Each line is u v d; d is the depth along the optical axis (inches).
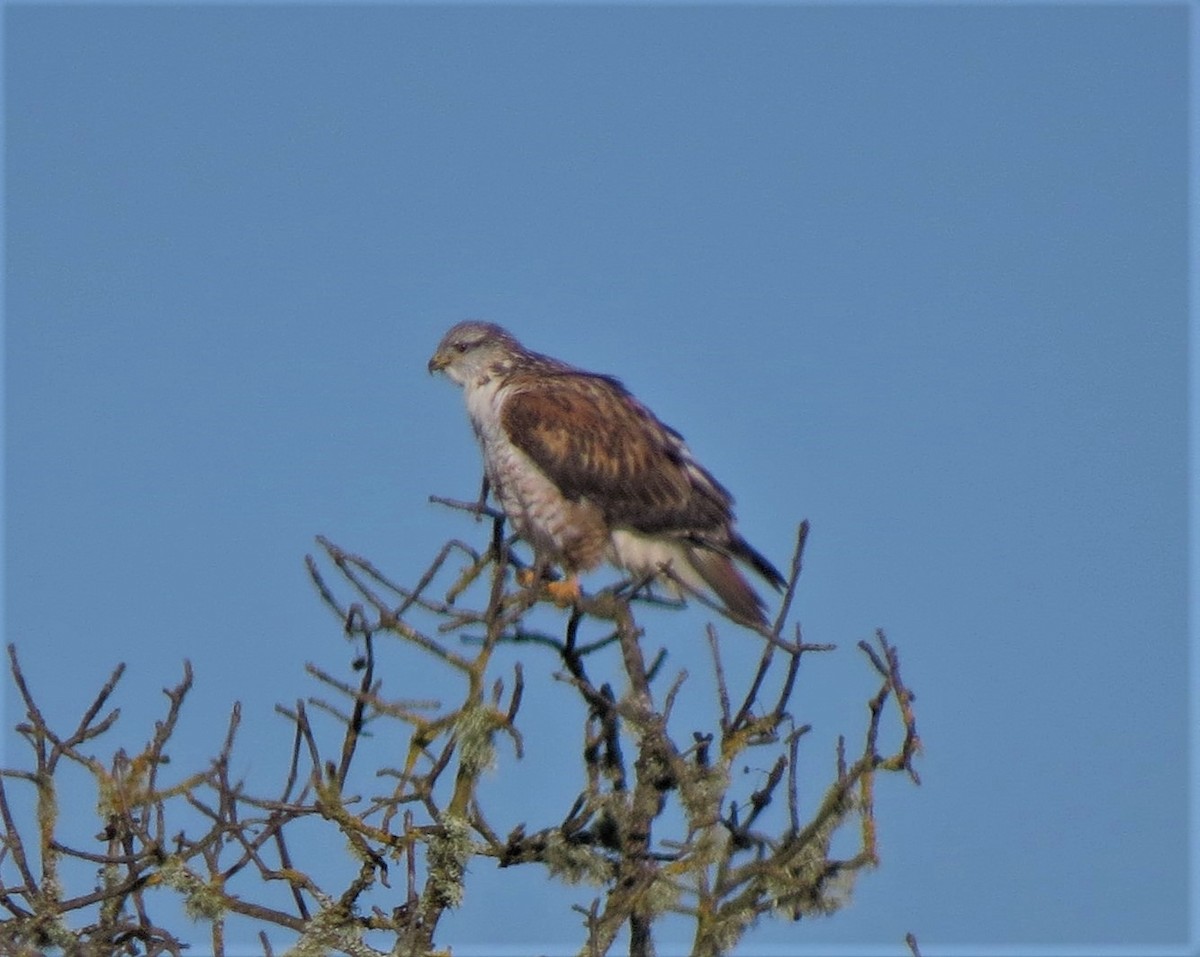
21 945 433.7
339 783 434.0
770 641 431.8
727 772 424.8
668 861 452.8
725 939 411.5
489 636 443.5
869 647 424.2
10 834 442.0
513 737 437.1
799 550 429.4
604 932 411.5
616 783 463.5
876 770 421.1
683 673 433.4
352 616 432.1
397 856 438.0
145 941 436.1
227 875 436.8
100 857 433.1
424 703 434.0
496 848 440.5
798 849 417.4
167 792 440.5
